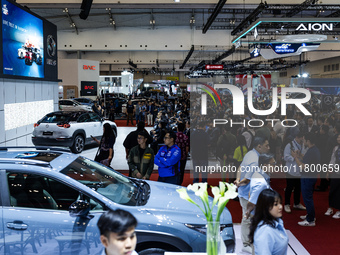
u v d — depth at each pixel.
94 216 3.56
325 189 8.42
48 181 3.75
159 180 6.11
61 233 3.50
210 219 2.60
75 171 4.08
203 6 17.94
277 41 11.98
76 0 17.53
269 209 2.71
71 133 11.54
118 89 49.41
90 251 3.51
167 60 45.41
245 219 4.82
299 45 16.00
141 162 6.02
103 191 3.94
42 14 28.09
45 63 13.85
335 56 29.86
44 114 13.87
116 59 43.19
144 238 3.55
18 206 3.59
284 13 20.69
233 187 2.62
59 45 31.59
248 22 18.61
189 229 3.64
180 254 2.79
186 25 31.09
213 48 32.66
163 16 29.09
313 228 6.05
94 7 18.08
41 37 13.37
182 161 7.33
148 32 31.36
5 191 3.63
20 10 11.39
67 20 29.30
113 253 1.88
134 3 17.66
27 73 12.07
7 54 10.45
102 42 31.55
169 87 49.94
